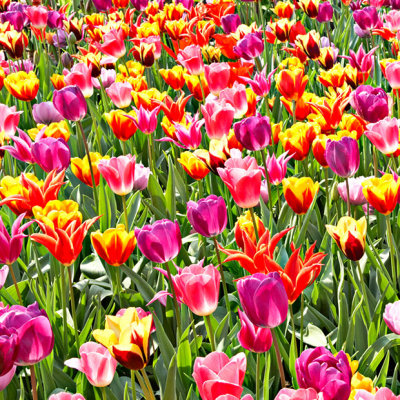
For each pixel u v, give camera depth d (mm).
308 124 3404
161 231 2271
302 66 4730
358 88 3445
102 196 3395
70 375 2691
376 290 3062
